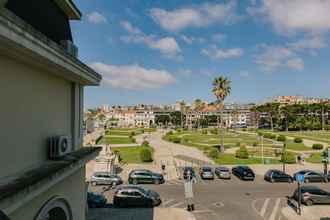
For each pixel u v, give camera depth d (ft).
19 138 22.47
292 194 85.20
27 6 25.09
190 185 67.72
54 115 29.55
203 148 198.70
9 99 21.04
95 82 36.19
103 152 116.06
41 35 20.21
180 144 228.02
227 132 373.40
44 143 27.04
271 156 162.09
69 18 35.99
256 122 513.86
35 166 25.02
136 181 98.53
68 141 31.76
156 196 73.36
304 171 104.88
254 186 95.76
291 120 385.70
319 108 411.13
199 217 65.00
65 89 32.86
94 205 70.79
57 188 28.07
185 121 592.19
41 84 26.43
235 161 145.38
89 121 259.39
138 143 233.76
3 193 16.81
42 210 24.35
